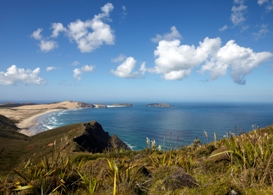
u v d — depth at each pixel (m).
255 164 4.50
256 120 80.94
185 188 3.91
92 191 4.28
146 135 69.06
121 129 89.62
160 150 10.41
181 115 149.50
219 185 3.63
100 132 75.00
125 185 4.41
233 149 5.05
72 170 5.58
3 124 106.69
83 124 71.56
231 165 4.82
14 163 38.00
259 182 3.87
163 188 4.08
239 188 3.58
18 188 4.33
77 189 4.80
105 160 7.77
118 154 11.20
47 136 73.62
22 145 62.31
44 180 4.75
